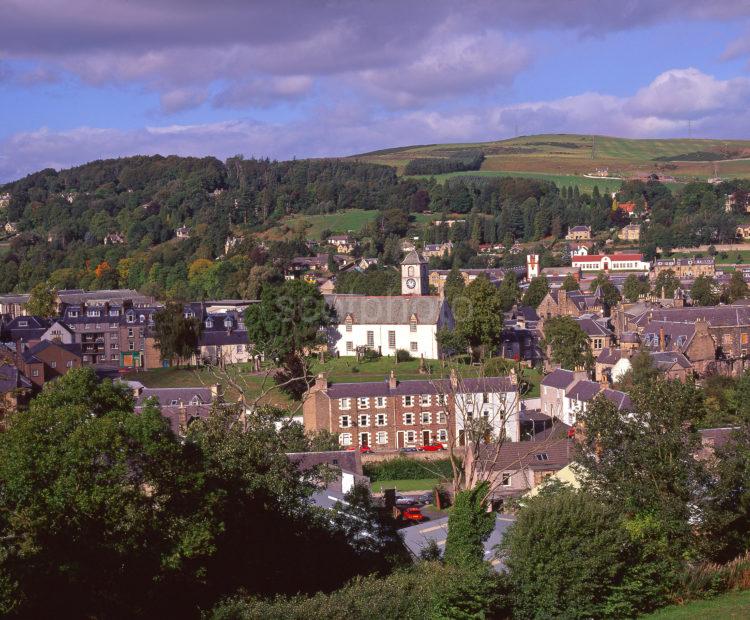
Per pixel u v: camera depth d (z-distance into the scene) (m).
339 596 61.91
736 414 122.00
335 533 73.88
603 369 173.12
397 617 59.66
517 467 112.31
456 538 71.19
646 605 62.88
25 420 59.28
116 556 57.16
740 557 69.94
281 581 67.69
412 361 187.75
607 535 61.44
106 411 66.00
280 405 155.50
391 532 76.75
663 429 73.00
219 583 65.00
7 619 54.34
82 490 56.19
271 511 69.50
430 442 144.12
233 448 69.12
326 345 196.00
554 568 60.38
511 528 65.94
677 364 160.88
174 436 62.88
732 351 189.62
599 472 73.25
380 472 128.50
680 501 68.38
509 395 140.00
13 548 55.59
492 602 59.81
